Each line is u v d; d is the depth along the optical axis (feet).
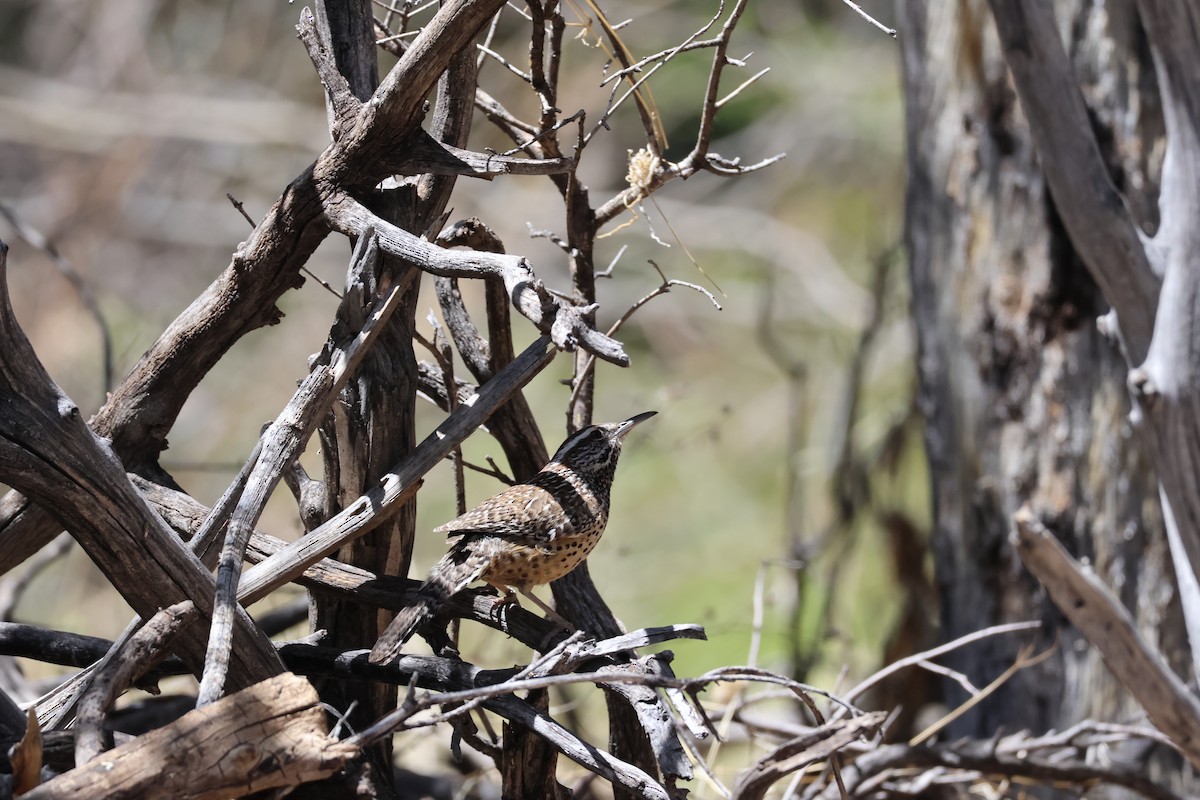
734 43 83.82
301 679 16.55
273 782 15.80
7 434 17.46
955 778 25.49
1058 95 21.72
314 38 20.84
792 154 86.99
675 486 69.62
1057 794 30.45
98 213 80.64
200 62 87.40
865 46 86.43
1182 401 20.52
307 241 20.71
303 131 83.51
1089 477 30.58
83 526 18.08
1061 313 30.68
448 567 20.57
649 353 80.12
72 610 52.06
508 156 20.61
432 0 24.18
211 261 82.64
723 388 76.38
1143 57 28.63
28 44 86.89
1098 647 19.53
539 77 21.40
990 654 31.96
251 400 73.31
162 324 76.79
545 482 22.44
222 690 16.76
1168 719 19.80
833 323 76.48
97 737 16.05
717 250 85.66
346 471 20.47
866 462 41.19
